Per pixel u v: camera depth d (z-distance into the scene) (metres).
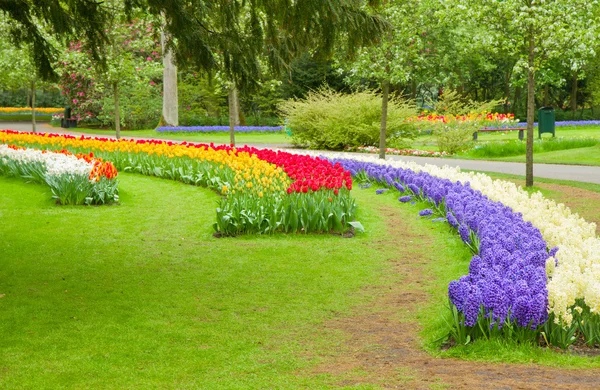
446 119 27.06
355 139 28.34
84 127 45.12
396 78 18.73
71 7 8.72
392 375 4.91
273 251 9.38
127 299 7.19
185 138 36.50
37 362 5.34
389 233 10.46
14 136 20.77
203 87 48.75
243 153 15.22
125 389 4.79
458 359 5.20
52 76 9.04
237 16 8.58
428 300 7.11
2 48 29.02
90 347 5.71
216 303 7.12
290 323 6.48
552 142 25.78
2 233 10.45
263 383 4.89
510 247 7.05
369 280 8.02
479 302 5.34
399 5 18.16
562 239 7.48
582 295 5.62
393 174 14.38
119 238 10.22
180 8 8.08
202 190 14.36
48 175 13.57
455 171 14.20
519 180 16.23
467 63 42.28
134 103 43.72
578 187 14.77
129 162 17.72
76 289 7.55
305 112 29.64
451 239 9.66
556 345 5.32
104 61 9.45
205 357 5.51
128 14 8.86
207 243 9.89
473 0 13.78
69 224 11.16
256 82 9.09
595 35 13.52
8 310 6.74
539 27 13.46
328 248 9.57
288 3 8.01
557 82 45.50
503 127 39.72
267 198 10.89
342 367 5.21
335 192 10.95
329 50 8.58
